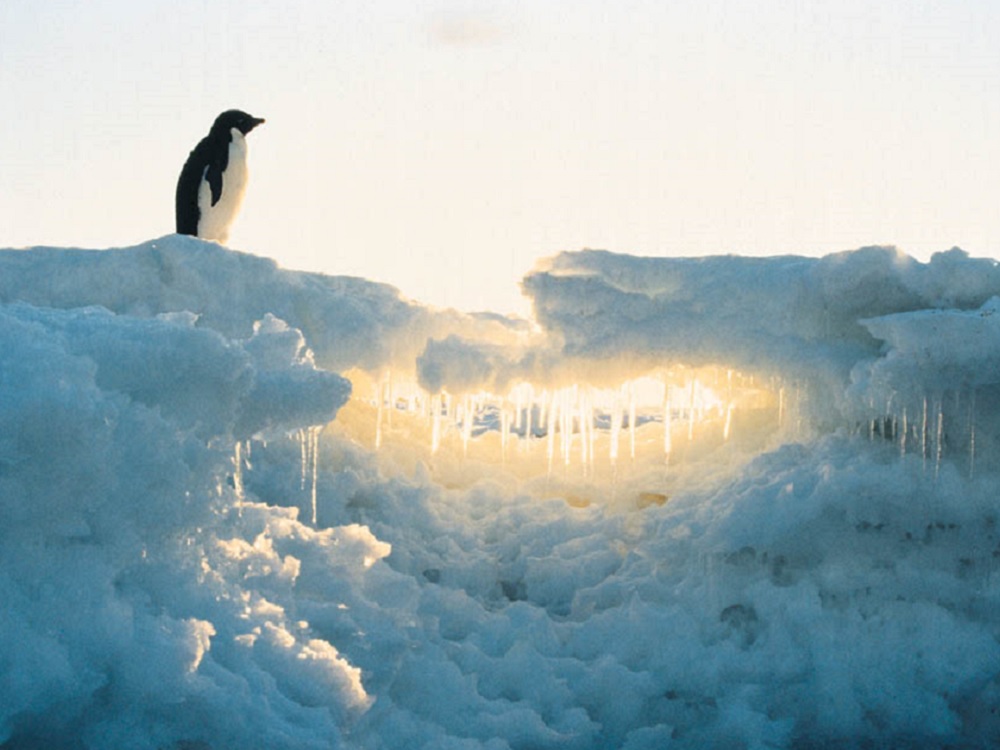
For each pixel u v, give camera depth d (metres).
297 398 5.70
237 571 5.75
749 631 7.95
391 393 9.05
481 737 6.80
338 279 9.13
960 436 8.18
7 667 4.53
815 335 8.53
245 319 8.54
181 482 5.19
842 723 7.50
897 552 8.08
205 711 4.84
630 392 8.80
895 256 8.31
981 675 7.68
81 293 8.39
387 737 6.23
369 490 8.69
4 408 4.59
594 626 7.86
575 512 8.91
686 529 8.35
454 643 7.46
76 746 4.73
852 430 8.54
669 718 7.47
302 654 5.37
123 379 5.21
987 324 7.68
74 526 4.87
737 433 9.43
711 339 8.59
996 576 8.03
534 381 8.63
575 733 7.07
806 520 7.96
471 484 9.44
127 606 4.89
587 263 8.66
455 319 9.16
